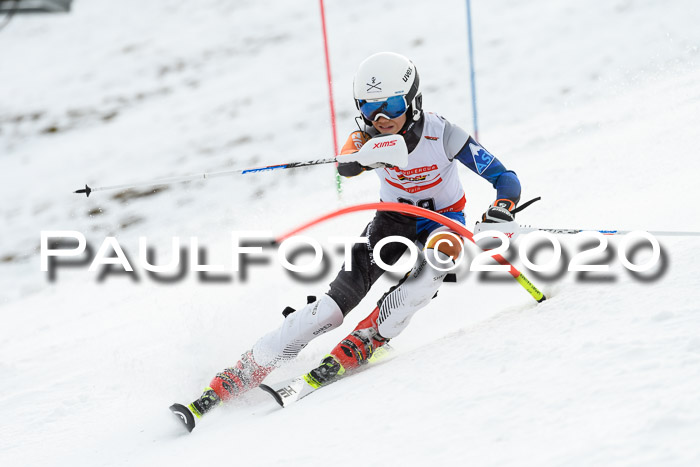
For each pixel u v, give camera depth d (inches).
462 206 508.7
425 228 499.2
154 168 1754.4
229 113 2004.2
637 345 324.2
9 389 612.1
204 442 396.2
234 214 1349.7
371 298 605.6
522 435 283.3
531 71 1775.3
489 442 285.6
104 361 636.1
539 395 309.6
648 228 527.5
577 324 373.1
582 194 745.6
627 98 1272.1
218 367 518.6
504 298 500.1
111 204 1589.6
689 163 724.0
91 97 2367.1
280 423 380.5
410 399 350.6
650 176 725.9
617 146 902.4
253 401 464.1
